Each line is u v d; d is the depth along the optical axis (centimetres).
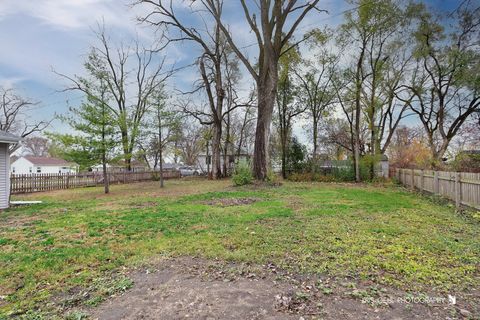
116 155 1552
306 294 296
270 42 1445
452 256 398
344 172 1966
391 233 519
